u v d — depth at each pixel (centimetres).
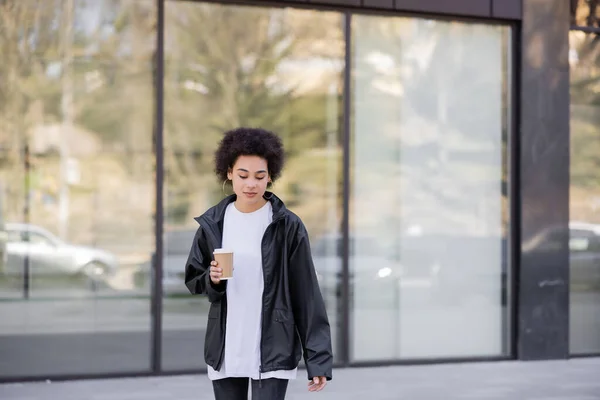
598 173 1359
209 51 1194
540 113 1305
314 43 1236
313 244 1234
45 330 1135
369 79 1262
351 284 1254
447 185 1300
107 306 1155
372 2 1248
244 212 565
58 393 1054
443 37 1297
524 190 1300
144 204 1170
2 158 1123
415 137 1285
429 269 1290
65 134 1144
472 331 1309
